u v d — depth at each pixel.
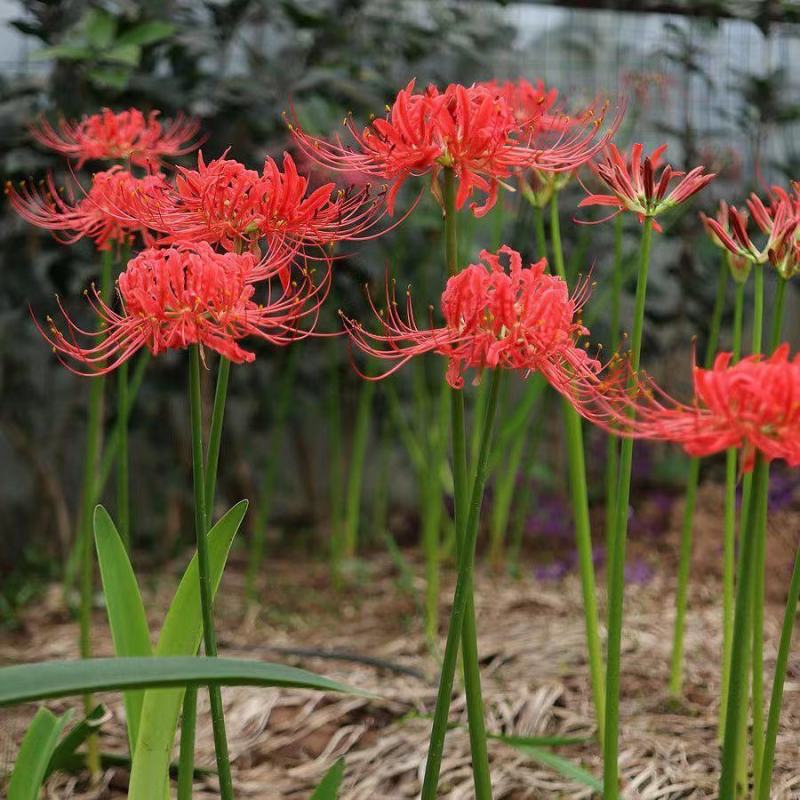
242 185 1.30
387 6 3.80
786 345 1.05
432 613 2.96
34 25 3.30
